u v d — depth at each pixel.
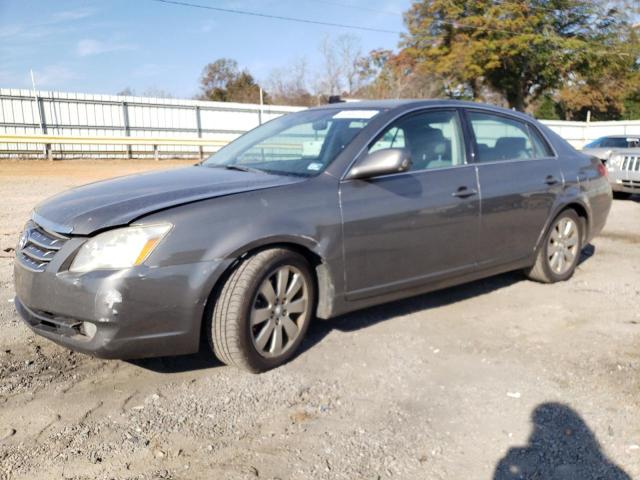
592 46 35.72
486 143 4.85
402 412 3.15
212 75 53.41
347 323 4.44
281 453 2.76
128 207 3.28
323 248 3.68
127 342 3.12
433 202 4.24
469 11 36.19
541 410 3.17
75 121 24.27
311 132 4.39
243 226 3.36
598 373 3.62
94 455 2.72
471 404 3.23
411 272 4.21
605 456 2.76
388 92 38.41
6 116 22.84
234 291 3.35
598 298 5.11
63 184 13.92
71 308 3.13
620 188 11.78
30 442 2.82
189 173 4.10
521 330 4.34
